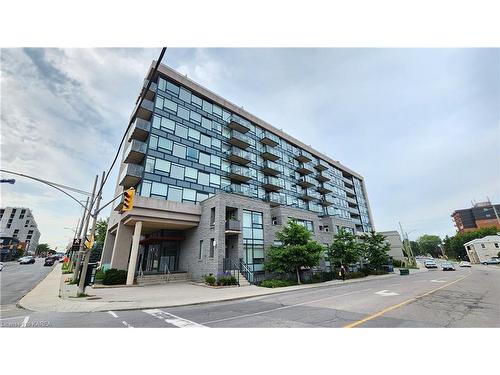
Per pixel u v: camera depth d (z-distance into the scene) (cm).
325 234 3192
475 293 1202
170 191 2223
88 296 1316
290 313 850
